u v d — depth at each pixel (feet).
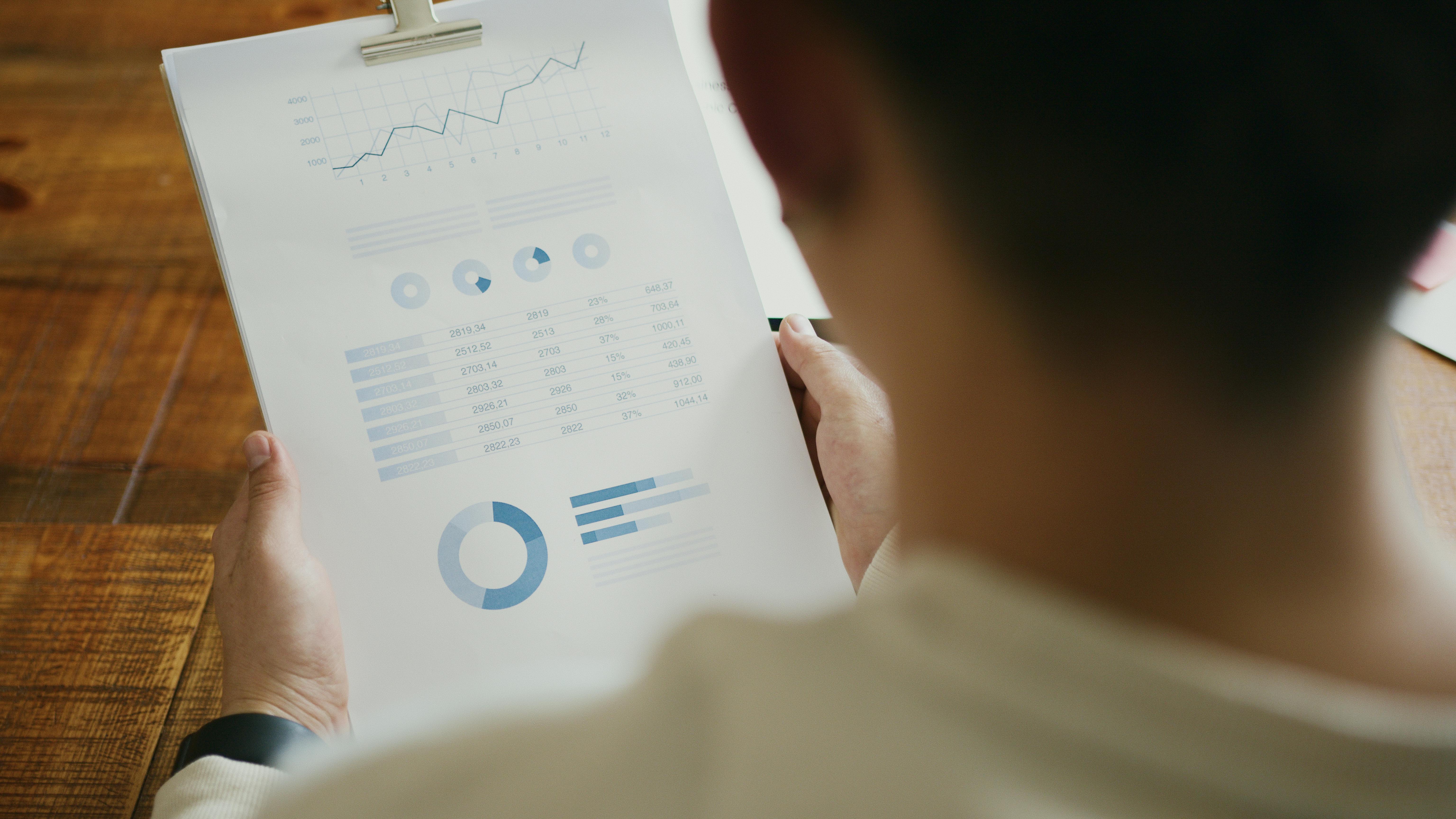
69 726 1.73
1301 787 0.52
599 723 0.66
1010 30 0.49
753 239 2.10
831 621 0.65
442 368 1.53
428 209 1.58
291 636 1.41
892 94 0.54
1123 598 0.56
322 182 1.56
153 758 1.72
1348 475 0.55
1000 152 0.51
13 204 2.31
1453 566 0.59
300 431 1.49
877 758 0.56
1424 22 0.46
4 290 2.20
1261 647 0.54
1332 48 0.46
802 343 1.79
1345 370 0.53
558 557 1.49
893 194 0.58
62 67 2.50
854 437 1.68
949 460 0.61
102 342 2.16
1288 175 0.48
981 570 0.58
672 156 1.65
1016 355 0.56
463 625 1.45
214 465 2.04
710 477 1.54
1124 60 0.47
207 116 1.56
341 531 1.47
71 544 1.92
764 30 0.59
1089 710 0.54
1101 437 0.55
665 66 1.68
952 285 0.57
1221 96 0.47
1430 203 0.50
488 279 1.57
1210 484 0.54
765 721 0.60
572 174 1.62
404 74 1.61
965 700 0.56
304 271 1.53
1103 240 0.50
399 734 0.73
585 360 1.56
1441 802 0.52
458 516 1.49
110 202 2.32
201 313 2.21
